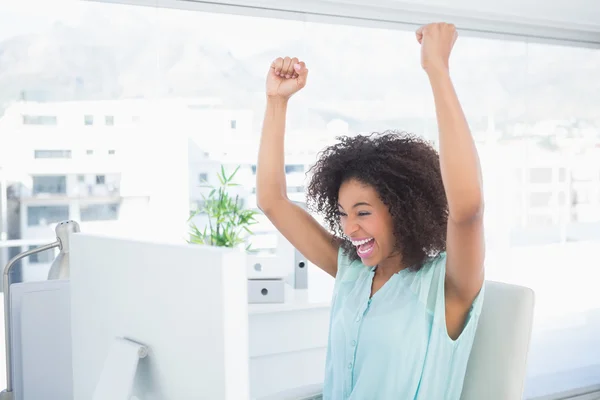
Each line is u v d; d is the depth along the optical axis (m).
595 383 3.64
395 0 3.38
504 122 3.90
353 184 1.21
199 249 0.68
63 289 1.29
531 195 3.98
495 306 1.28
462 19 3.68
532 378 3.58
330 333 1.37
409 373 1.20
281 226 1.42
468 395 1.29
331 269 1.47
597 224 4.14
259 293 2.40
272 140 1.37
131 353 0.77
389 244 1.23
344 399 1.30
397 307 1.23
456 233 1.07
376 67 3.49
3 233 2.67
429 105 3.65
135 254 0.79
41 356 1.27
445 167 0.99
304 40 3.29
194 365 0.69
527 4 3.57
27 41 2.69
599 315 4.05
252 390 2.35
